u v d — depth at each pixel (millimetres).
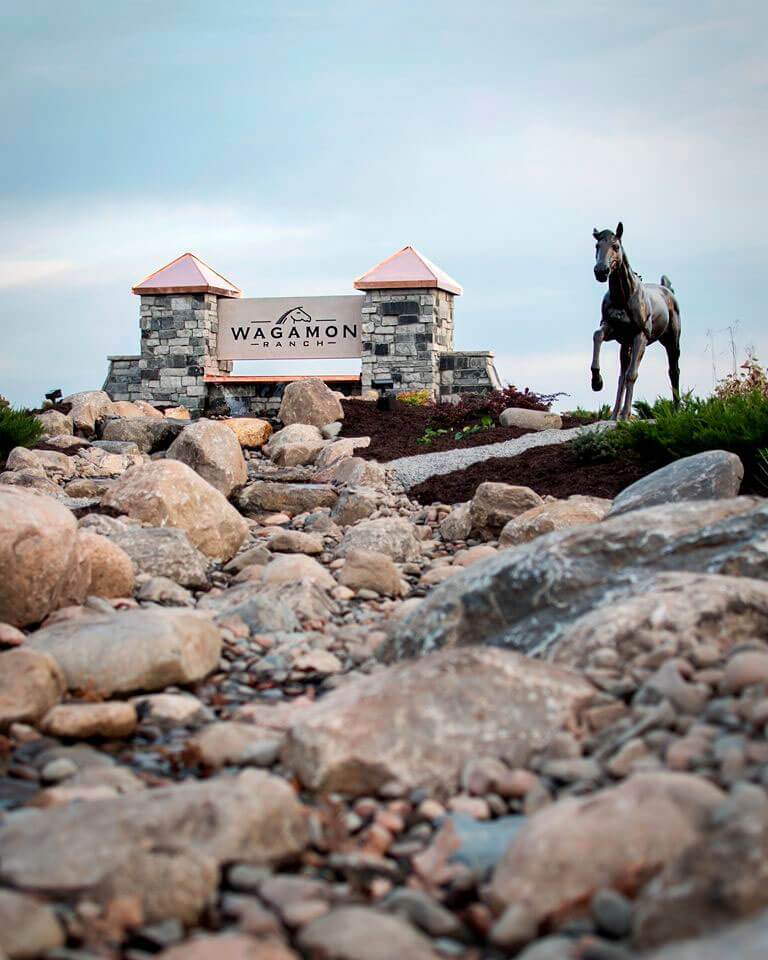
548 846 3020
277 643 6324
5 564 6156
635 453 12773
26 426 15789
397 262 22547
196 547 9734
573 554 5516
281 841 3352
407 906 2992
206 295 23000
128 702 5023
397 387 22281
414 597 8156
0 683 4688
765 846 2729
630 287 16156
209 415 22984
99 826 3217
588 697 4270
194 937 2877
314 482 14508
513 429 17156
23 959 2672
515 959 2754
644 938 2633
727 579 4906
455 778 3875
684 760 3588
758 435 10906
